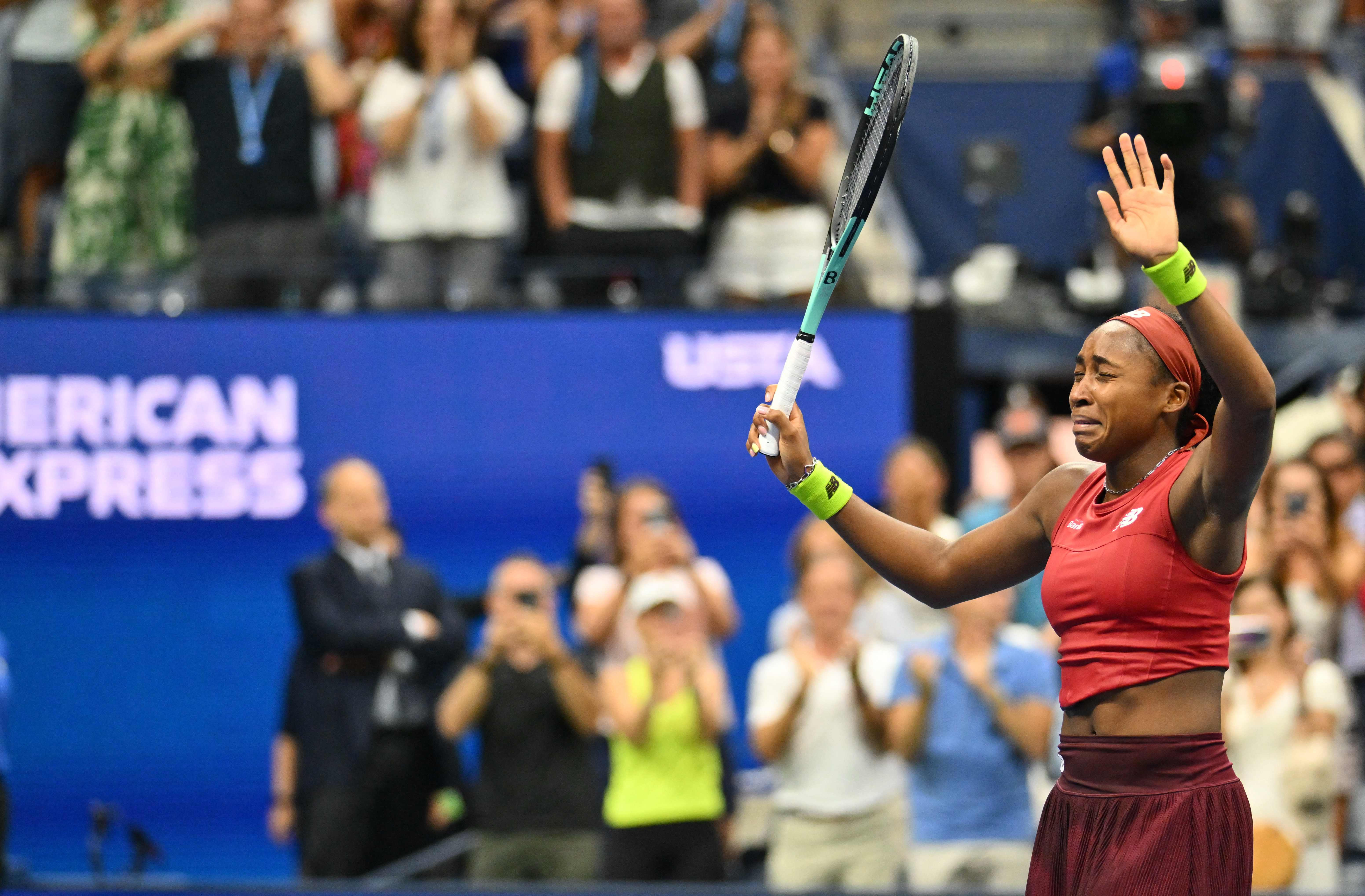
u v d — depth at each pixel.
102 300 30.39
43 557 28.81
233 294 30.02
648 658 23.06
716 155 32.41
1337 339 34.72
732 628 25.70
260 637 28.81
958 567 11.10
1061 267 43.00
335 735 25.00
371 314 29.38
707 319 29.61
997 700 21.94
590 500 28.83
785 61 32.72
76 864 28.05
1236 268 34.75
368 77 32.91
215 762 28.48
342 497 25.56
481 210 31.36
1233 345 9.20
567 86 31.75
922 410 29.64
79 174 31.30
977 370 34.78
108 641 28.69
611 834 22.80
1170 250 9.28
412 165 31.16
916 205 43.03
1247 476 9.42
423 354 29.36
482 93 31.27
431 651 25.45
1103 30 46.53
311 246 30.88
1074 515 10.45
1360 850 24.88
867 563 11.34
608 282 30.94
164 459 29.05
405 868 23.53
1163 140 33.41
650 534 24.92
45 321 29.00
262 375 29.17
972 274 35.31
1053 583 10.27
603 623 25.19
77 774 28.39
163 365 29.14
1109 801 9.96
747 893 21.22
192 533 28.94
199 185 30.81
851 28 46.19
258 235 30.48
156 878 25.95
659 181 31.62
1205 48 42.72
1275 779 22.73
